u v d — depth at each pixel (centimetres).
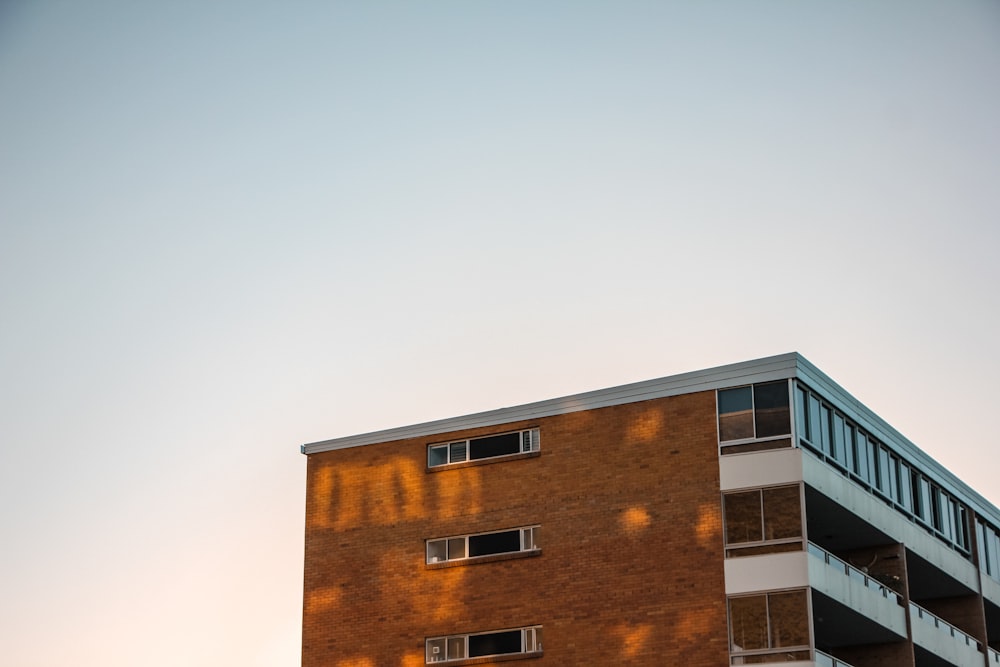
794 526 4431
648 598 4588
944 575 5559
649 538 4647
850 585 4641
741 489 4547
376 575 5150
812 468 4550
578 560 4756
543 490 4906
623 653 4575
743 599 4434
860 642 5056
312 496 5394
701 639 4453
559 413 4962
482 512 5009
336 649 5134
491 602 4884
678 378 4762
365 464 5322
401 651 5000
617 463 4788
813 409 4709
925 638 5138
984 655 5725
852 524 4931
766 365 4628
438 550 5066
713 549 4525
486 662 4822
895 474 5297
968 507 5944
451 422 5184
